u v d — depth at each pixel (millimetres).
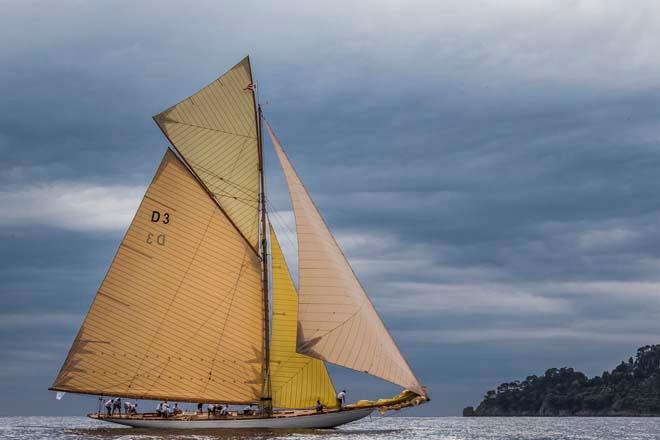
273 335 69312
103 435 71312
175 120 69188
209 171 69812
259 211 70188
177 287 69875
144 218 69812
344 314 66250
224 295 70000
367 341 66125
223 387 69875
